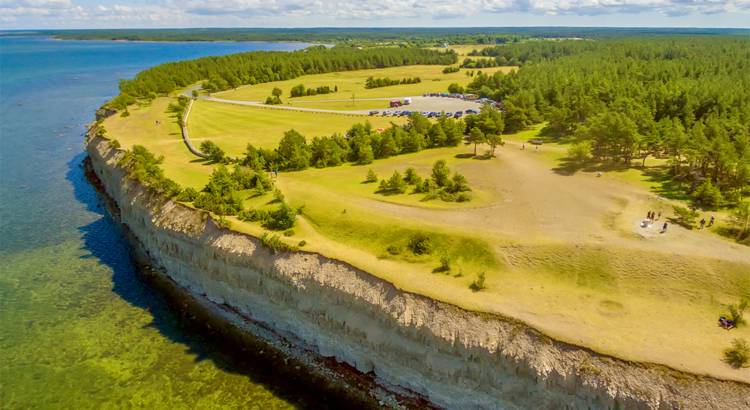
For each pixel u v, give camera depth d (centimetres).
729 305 4316
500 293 4572
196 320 5550
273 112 15212
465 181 7075
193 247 6047
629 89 11381
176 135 11694
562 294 4581
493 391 4044
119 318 5562
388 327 4462
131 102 15450
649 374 3569
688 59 17438
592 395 3625
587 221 5778
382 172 8338
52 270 6581
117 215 8481
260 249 5450
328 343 4903
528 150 9325
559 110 10281
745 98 9831
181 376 4672
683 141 7350
